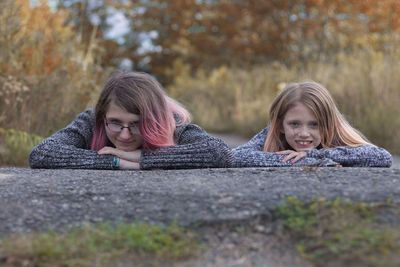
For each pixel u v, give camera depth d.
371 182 2.38
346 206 2.09
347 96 8.41
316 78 10.06
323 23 16.45
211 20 20.14
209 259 1.90
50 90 5.14
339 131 3.22
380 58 9.20
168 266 1.85
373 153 3.06
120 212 2.16
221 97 13.60
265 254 1.93
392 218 2.04
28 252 1.84
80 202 2.26
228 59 19.94
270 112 3.32
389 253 1.79
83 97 5.53
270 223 2.07
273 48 18.42
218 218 2.08
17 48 5.15
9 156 4.66
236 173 2.63
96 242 1.92
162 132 2.89
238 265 1.87
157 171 2.77
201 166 2.88
